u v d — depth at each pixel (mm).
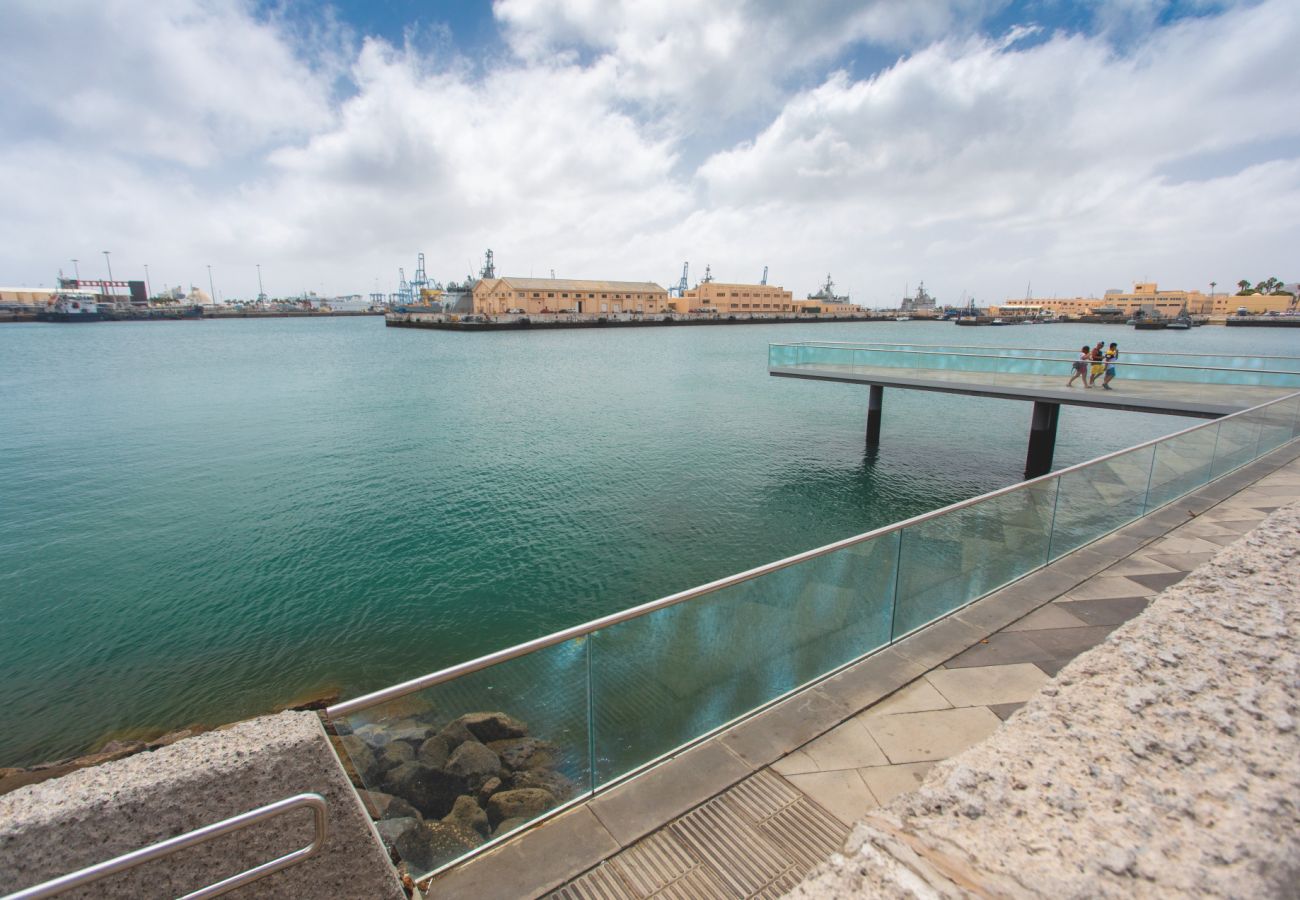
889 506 18906
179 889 1944
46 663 10938
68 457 24766
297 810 2082
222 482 21297
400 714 2588
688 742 3590
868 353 22844
